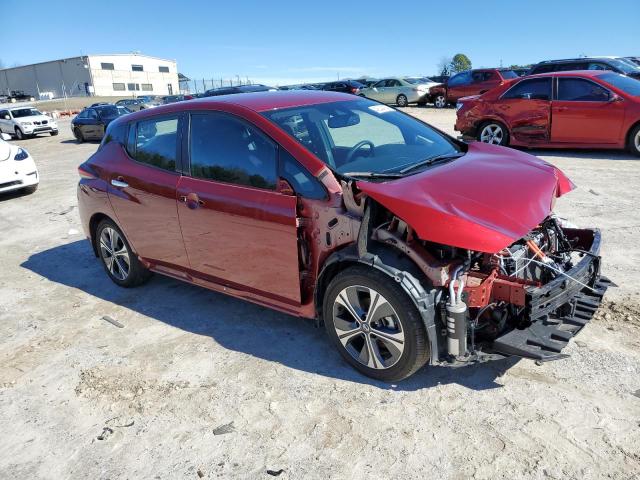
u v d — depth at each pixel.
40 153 18.33
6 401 3.56
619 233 5.62
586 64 14.88
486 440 2.80
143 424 3.20
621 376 3.21
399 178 3.36
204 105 4.09
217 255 3.97
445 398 3.16
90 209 5.11
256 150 3.66
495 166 3.63
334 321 3.44
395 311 3.05
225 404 3.31
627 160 9.52
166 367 3.79
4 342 4.38
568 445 2.72
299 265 3.49
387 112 4.48
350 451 2.82
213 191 3.84
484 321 3.21
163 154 4.34
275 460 2.82
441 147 4.21
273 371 3.62
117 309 4.82
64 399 3.53
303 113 3.90
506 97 10.90
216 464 2.83
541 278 3.43
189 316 4.55
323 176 3.33
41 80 93.50
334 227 3.26
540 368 3.36
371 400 3.21
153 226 4.44
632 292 4.22
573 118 10.08
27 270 6.08
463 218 2.88
